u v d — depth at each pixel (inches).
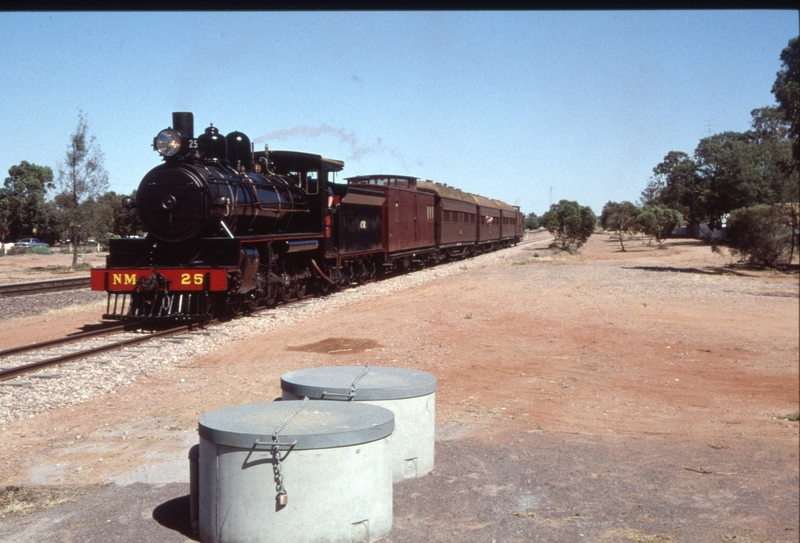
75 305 766.5
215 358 452.8
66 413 323.9
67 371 396.2
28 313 708.7
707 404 333.1
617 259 1616.6
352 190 880.9
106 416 317.7
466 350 467.2
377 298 804.6
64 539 185.3
